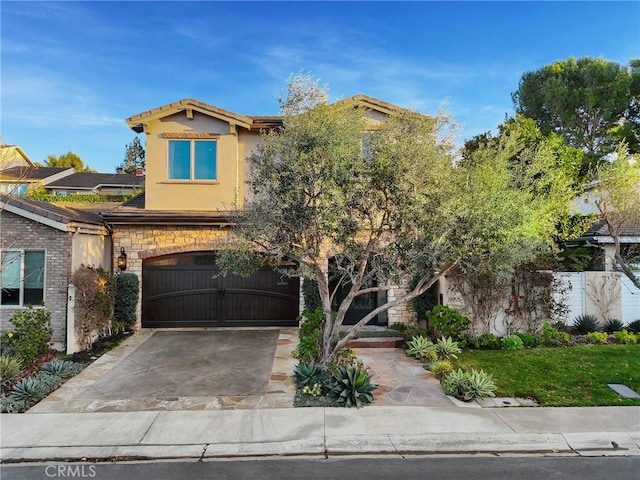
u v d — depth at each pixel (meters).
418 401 8.22
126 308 14.40
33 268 12.25
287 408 7.86
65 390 8.93
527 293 12.76
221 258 9.97
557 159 14.56
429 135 8.45
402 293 14.62
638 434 6.73
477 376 8.59
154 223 14.68
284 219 8.42
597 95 25.39
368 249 8.89
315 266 9.22
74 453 6.20
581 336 12.44
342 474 5.64
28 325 10.93
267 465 5.91
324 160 8.28
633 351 10.96
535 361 10.41
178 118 15.44
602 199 11.62
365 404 8.05
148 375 9.95
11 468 5.82
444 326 11.79
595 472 5.70
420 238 8.16
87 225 13.21
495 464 5.94
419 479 5.50
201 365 10.75
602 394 8.45
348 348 11.84
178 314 15.13
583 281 13.28
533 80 27.86
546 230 12.16
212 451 6.25
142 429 6.95
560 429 6.88
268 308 15.36
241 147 15.62
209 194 15.30
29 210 12.02
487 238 8.41
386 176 8.05
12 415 7.56
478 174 9.04
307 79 9.19
